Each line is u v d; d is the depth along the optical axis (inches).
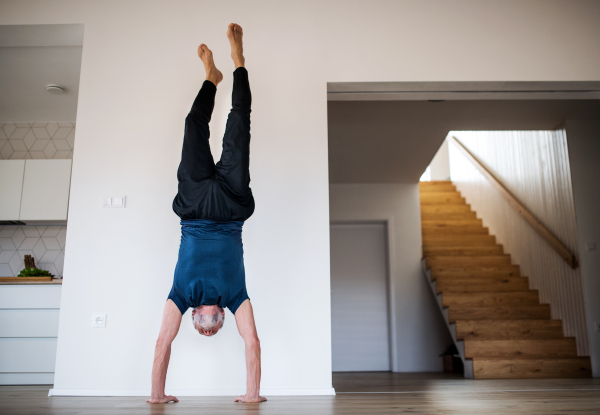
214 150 131.9
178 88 134.3
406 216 259.0
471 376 189.2
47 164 188.9
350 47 137.3
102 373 120.3
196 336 121.3
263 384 119.6
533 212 229.6
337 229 264.2
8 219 185.3
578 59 138.4
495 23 139.6
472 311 218.2
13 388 140.9
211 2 138.7
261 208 128.0
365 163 235.0
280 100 133.8
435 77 136.4
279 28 137.8
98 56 135.2
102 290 124.0
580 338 195.9
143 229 127.0
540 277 223.1
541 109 189.0
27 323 156.4
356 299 256.8
